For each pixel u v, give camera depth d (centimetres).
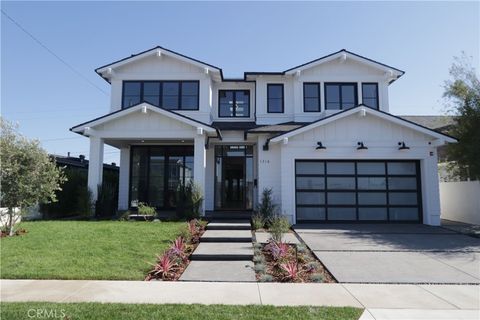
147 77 1614
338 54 1619
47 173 1102
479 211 1367
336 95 1634
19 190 1026
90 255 781
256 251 854
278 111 1658
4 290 577
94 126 1361
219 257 810
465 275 681
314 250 883
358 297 555
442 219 1603
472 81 1307
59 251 809
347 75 1641
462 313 484
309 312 479
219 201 1620
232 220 1280
